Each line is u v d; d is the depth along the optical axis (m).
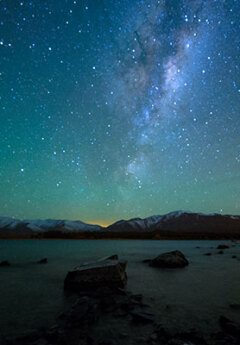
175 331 3.88
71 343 3.49
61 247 34.75
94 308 4.80
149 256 19.97
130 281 8.70
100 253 23.23
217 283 8.30
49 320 4.64
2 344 3.55
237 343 3.42
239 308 5.29
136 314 4.70
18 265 13.91
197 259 16.97
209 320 4.51
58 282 8.68
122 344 3.47
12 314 5.02
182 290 7.17
